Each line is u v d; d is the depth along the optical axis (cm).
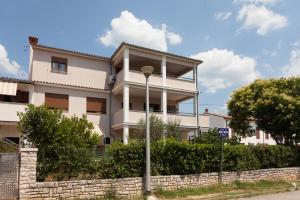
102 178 1379
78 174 1325
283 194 1623
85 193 1293
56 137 1446
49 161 1272
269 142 4856
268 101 2453
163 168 1554
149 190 1420
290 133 2475
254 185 1845
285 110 2380
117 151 1441
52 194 1219
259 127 2631
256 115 2602
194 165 1644
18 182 1166
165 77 2797
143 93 2867
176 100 3228
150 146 1533
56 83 2627
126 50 2631
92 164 1368
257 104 2536
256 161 1983
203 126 2942
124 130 2505
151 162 1520
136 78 2645
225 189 1677
